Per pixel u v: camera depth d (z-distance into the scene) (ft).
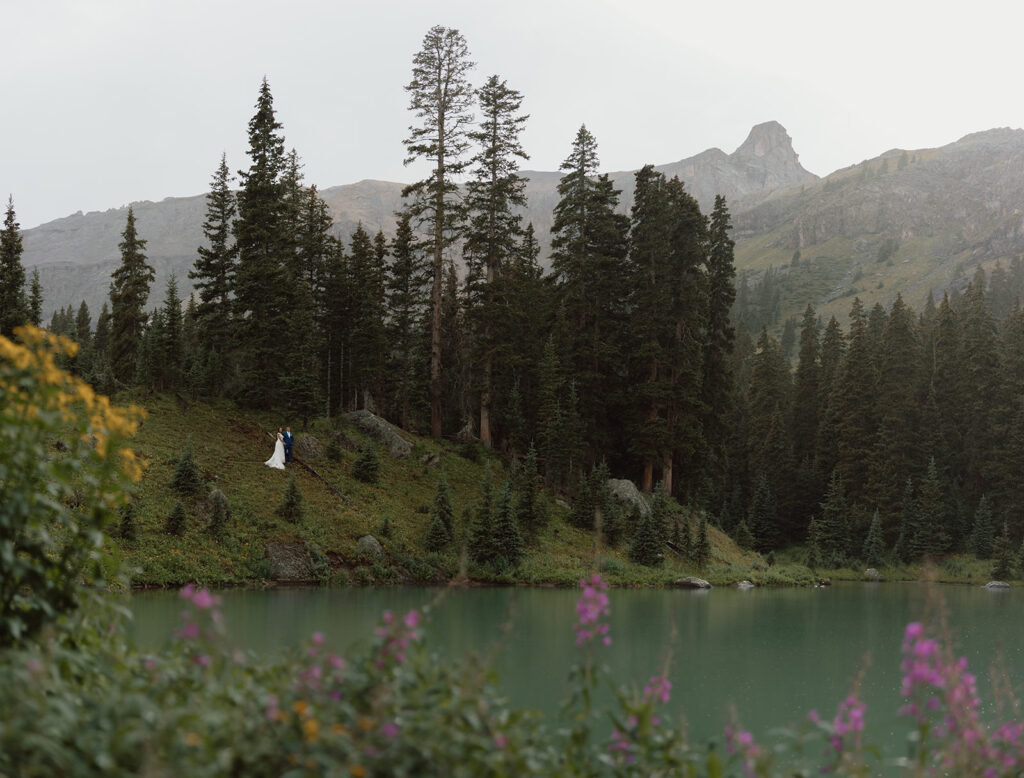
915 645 14.40
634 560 126.72
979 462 243.81
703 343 166.81
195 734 10.99
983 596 135.74
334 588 87.20
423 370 160.04
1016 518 224.74
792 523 237.66
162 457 99.86
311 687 13.32
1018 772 14.52
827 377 294.05
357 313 158.71
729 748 15.38
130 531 80.59
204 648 14.93
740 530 185.57
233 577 83.61
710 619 76.74
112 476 16.67
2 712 11.23
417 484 124.67
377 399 163.84
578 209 164.35
